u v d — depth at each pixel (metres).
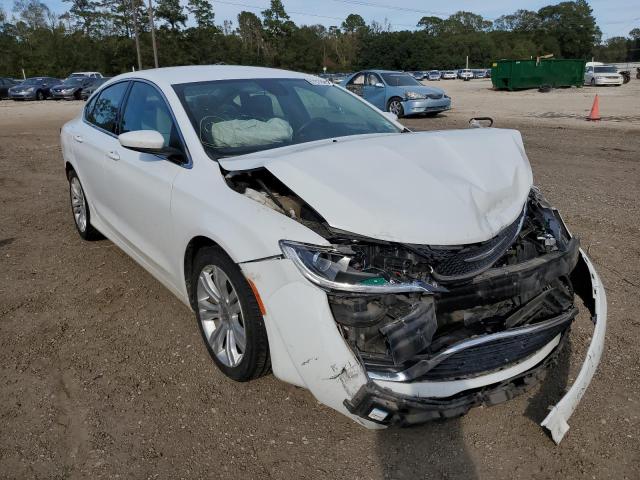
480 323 2.55
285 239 2.48
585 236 5.20
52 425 2.76
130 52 69.31
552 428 2.44
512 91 32.31
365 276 2.32
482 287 2.43
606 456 2.52
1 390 3.03
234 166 2.92
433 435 2.68
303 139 3.55
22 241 5.42
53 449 2.59
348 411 2.32
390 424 2.32
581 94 27.58
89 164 4.51
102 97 4.72
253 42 93.75
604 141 10.98
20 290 4.27
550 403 2.87
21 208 6.68
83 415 2.82
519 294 2.52
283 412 2.84
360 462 2.52
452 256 2.42
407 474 2.45
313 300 2.36
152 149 3.19
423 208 2.51
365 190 2.55
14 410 2.86
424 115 17.62
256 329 2.69
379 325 2.34
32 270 4.68
